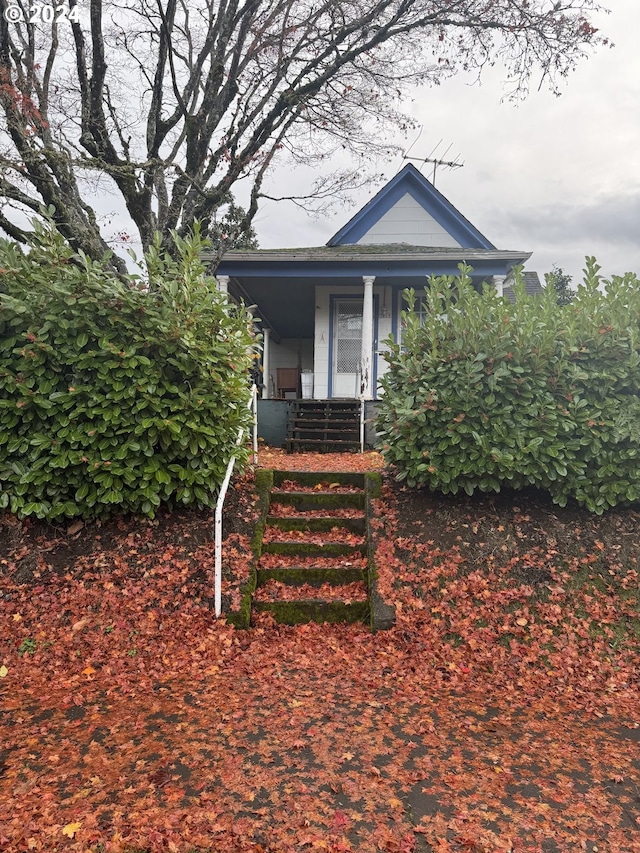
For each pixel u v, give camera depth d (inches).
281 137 391.9
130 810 106.5
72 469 209.5
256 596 209.9
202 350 221.8
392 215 584.1
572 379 220.1
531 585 206.2
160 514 231.6
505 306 236.7
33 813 105.4
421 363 238.7
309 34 392.2
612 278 238.2
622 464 220.1
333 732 137.1
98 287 208.7
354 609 205.6
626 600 200.2
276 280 519.8
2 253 215.8
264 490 269.0
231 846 98.0
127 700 153.6
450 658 181.6
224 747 129.3
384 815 107.0
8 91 307.9
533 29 348.8
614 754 131.6
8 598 196.5
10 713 146.2
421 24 362.0
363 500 266.4
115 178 364.5
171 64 357.7
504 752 131.1
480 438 216.1
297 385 676.7
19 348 207.9
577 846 100.3
